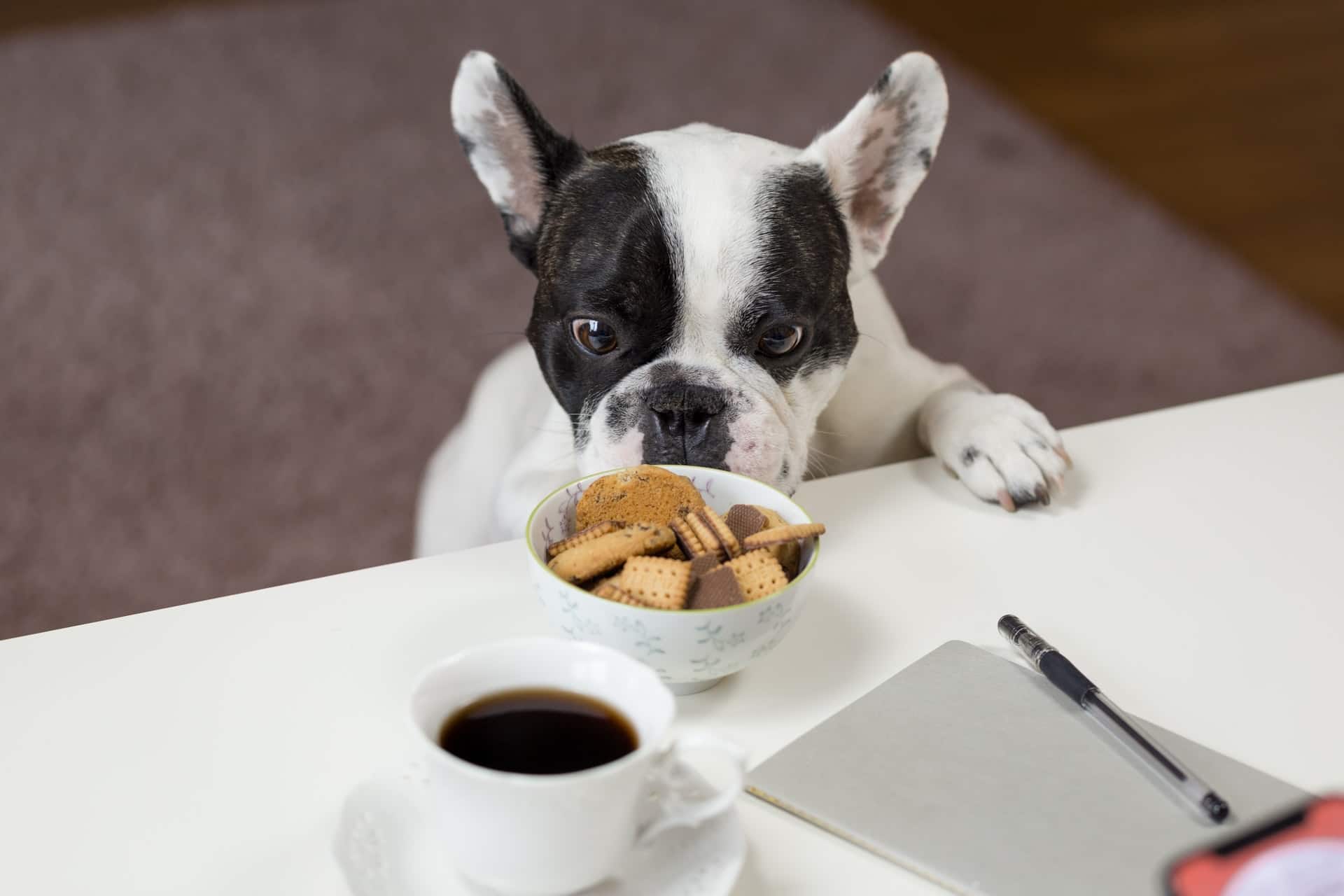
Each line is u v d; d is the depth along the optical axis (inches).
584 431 49.5
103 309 125.6
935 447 50.0
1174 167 147.1
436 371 118.7
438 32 176.7
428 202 141.7
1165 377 116.1
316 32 176.7
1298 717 35.6
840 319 50.9
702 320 47.5
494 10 183.2
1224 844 26.8
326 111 158.1
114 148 150.0
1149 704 36.0
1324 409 52.4
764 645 34.0
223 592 96.2
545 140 51.1
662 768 29.0
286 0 186.2
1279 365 117.7
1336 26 175.6
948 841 30.6
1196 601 40.6
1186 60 168.2
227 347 121.2
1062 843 30.5
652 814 28.8
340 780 33.6
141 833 31.9
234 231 136.6
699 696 36.3
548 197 52.3
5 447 109.5
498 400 69.3
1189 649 38.3
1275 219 138.7
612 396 47.0
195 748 34.4
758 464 45.7
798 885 30.3
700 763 32.3
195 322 124.1
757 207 47.7
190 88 162.7
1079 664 37.6
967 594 40.9
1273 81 162.9
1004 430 47.8
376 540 101.4
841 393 57.9
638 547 35.1
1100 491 46.9
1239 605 40.4
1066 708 35.0
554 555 36.3
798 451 48.9
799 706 36.0
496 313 125.4
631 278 46.9
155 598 95.5
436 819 28.7
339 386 117.0
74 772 33.6
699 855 29.5
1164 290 128.3
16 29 176.9
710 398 45.7
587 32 175.9
